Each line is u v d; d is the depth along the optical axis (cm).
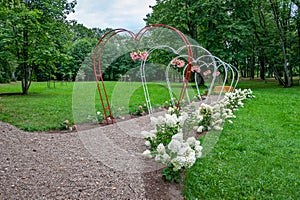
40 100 827
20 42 977
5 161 289
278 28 1354
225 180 248
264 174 262
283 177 255
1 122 494
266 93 1036
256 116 552
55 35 1073
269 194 224
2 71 1581
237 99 753
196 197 220
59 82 1945
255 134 404
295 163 290
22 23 945
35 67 1155
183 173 264
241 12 1343
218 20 1277
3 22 953
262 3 1372
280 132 418
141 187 233
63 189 226
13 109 641
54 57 1013
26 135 410
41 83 1859
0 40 945
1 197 209
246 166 281
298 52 1431
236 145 346
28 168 272
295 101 780
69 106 701
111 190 227
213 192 227
